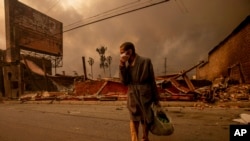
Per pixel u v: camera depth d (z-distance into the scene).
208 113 6.15
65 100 14.10
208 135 3.56
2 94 26.31
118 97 11.69
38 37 32.38
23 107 11.48
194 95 9.20
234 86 11.69
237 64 15.91
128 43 2.50
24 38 29.95
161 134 2.50
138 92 2.52
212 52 25.92
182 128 4.13
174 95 9.42
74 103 12.92
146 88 2.50
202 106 7.88
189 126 4.32
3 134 4.31
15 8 29.23
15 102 17.44
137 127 2.65
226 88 11.30
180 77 10.61
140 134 3.73
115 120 5.47
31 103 15.47
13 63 25.66
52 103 14.07
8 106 12.98
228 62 19.17
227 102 8.20
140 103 2.51
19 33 29.25
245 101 8.29
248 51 14.40
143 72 2.49
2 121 6.17
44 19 33.94
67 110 8.64
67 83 26.12
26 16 30.78
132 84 2.58
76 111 8.13
